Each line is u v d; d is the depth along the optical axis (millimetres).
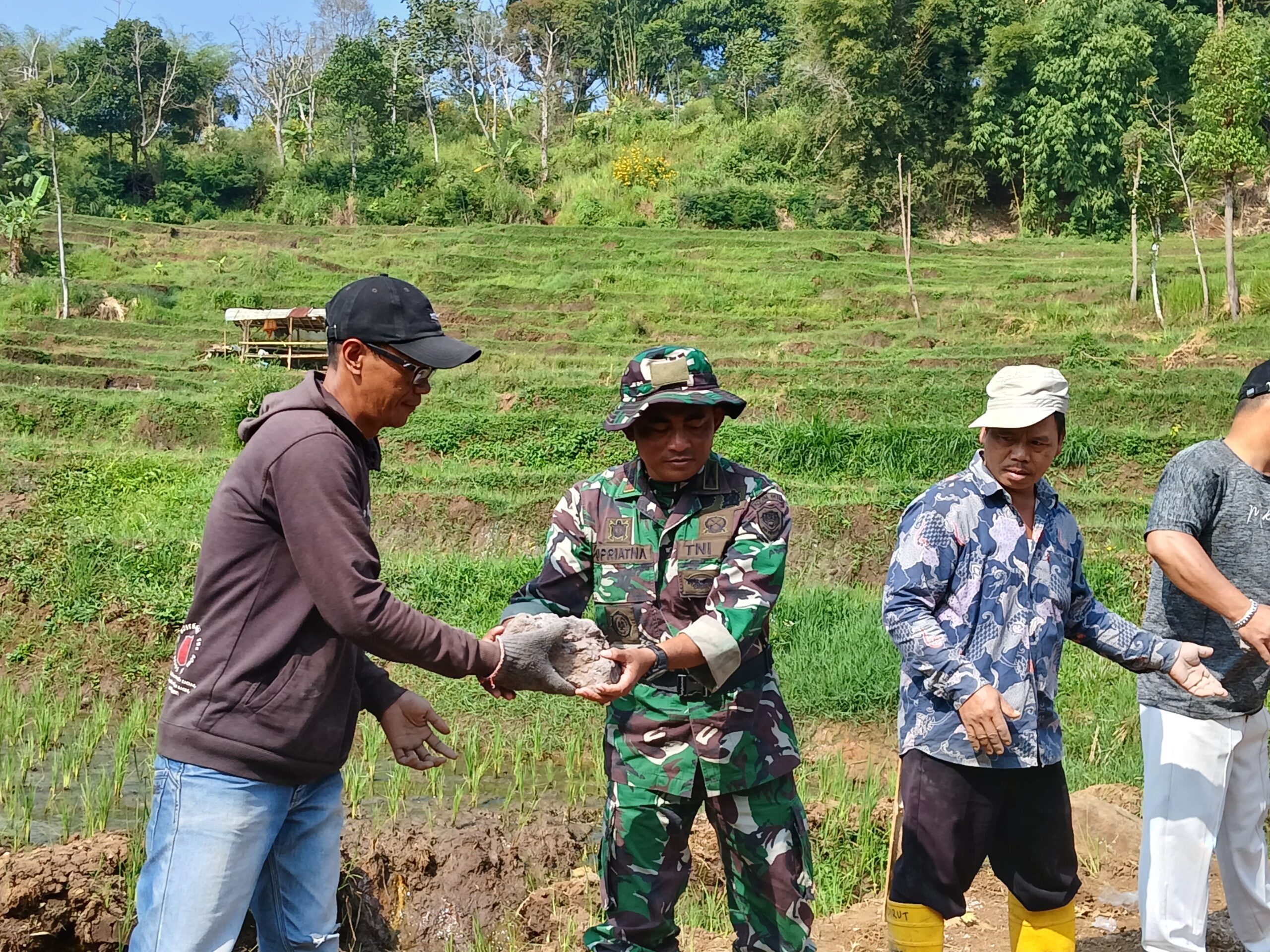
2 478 13703
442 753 3236
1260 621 3322
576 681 2873
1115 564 10352
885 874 5207
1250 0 49500
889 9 44344
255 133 62688
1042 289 28312
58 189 30250
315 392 2787
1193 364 19109
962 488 3350
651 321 29297
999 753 3082
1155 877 3559
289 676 2725
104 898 4352
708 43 71562
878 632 8984
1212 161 22734
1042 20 42812
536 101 63344
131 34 58469
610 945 3170
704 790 3082
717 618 2969
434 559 11227
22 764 7160
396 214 48094
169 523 12109
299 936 2928
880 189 43938
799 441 15406
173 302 31953
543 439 17172
